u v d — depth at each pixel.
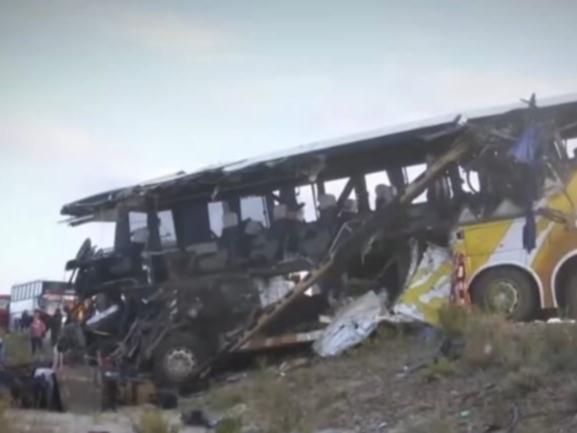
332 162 17.14
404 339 15.31
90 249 18.86
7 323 33.03
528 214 15.38
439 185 16.39
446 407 11.28
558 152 15.56
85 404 15.88
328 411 12.16
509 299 15.25
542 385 11.04
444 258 15.93
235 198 17.70
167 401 15.94
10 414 13.13
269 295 17.11
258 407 13.19
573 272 14.98
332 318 16.52
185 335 17.31
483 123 15.97
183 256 17.75
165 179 18.33
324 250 16.94
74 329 18.19
